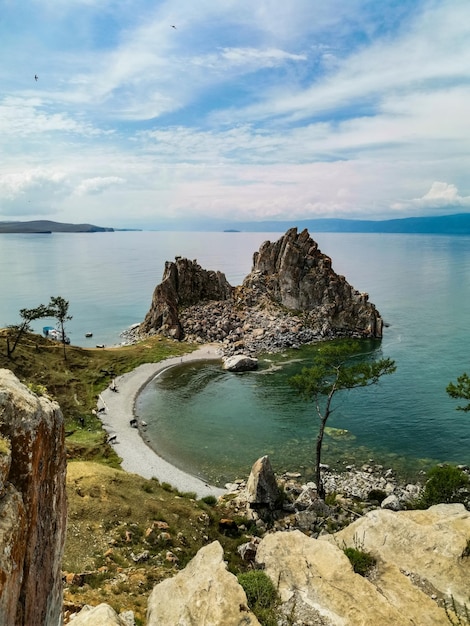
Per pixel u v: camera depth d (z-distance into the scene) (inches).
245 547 1389.0
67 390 3454.7
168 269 6097.4
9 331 4008.4
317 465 2060.8
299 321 5767.7
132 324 6742.1
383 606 761.6
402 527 994.1
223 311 5944.9
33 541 415.2
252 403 3511.3
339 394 3604.8
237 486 2241.6
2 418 402.3
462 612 752.3
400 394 3565.5
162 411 3358.8
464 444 2701.8
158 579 1149.7
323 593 800.3
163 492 1830.7
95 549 1274.6
